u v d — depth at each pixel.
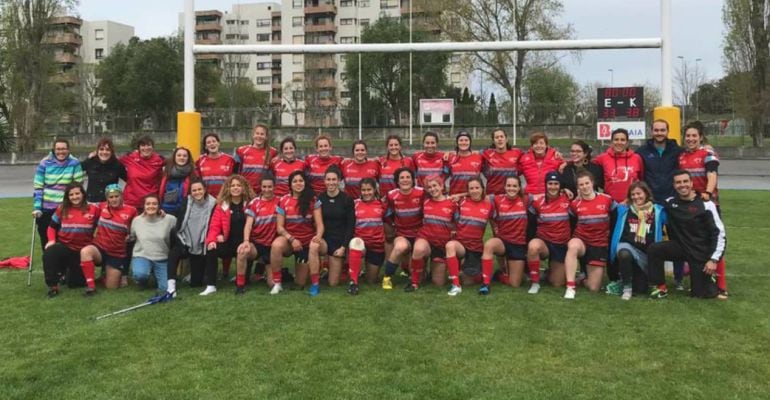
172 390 3.46
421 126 28.92
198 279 6.13
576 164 6.42
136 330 4.59
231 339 4.37
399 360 3.92
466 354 4.03
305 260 6.04
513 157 6.89
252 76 66.75
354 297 5.65
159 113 39.38
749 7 29.30
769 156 27.09
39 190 6.45
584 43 6.87
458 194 6.41
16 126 32.72
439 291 5.90
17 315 5.04
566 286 5.82
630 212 5.67
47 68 33.84
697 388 3.46
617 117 20.72
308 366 3.82
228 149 27.14
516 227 5.98
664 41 6.71
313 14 60.44
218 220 5.94
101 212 6.04
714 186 5.76
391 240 6.47
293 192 6.09
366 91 38.47
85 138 35.59
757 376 3.63
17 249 8.27
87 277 5.78
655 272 5.52
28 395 3.40
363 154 6.85
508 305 5.30
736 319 4.77
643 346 4.17
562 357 3.97
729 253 7.60
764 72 29.05
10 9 32.34
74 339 4.38
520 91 31.27
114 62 43.22
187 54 7.16
